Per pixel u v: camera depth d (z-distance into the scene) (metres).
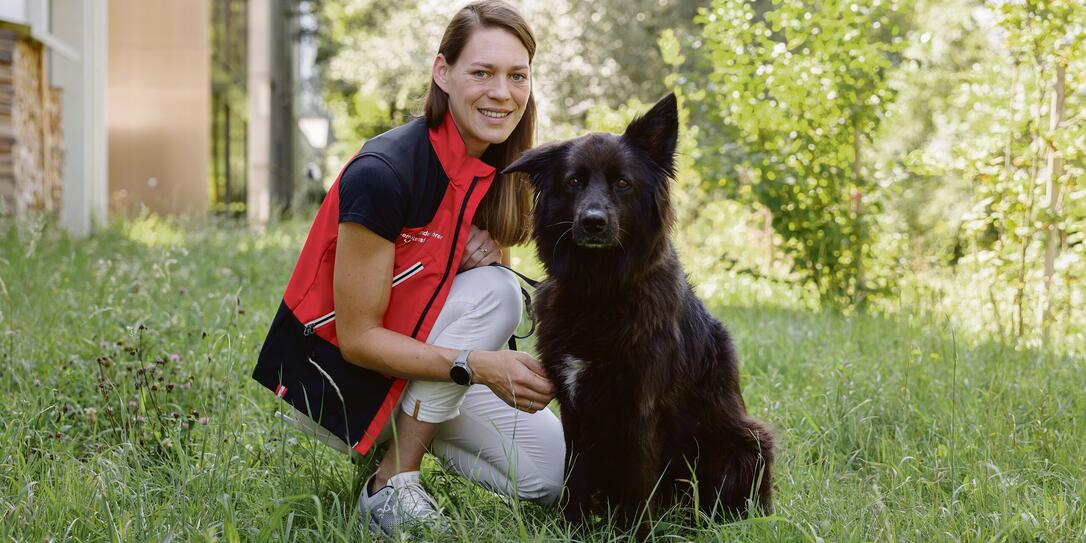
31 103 10.27
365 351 3.00
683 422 3.23
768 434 3.37
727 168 8.09
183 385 3.91
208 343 4.25
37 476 3.09
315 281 3.12
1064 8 6.42
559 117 18.98
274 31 23.48
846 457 3.72
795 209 8.00
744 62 8.09
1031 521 2.91
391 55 23.06
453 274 3.16
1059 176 6.79
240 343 4.04
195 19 16.14
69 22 11.73
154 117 16.17
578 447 3.20
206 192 16.34
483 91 3.12
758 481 3.18
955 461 3.46
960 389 4.44
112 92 16.08
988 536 2.87
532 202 3.49
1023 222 7.00
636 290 3.11
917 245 9.90
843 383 4.37
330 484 3.21
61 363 4.18
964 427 3.86
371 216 2.93
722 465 3.29
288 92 28.30
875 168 8.09
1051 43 6.54
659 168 3.32
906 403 4.20
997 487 3.15
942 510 3.01
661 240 3.23
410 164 3.04
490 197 3.39
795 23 7.88
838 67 7.73
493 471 3.36
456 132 3.19
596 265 3.12
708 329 3.38
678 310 3.19
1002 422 3.85
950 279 8.90
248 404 4.01
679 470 3.31
